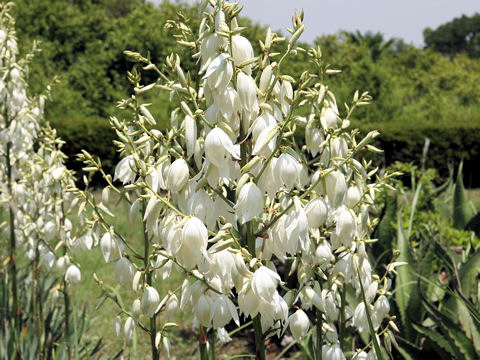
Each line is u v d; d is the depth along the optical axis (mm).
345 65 14625
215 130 1257
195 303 1363
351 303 2766
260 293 1221
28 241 2826
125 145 1581
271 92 1363
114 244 1590
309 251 1568
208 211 1346
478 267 2941
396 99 14164
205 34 1290
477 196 10695
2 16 3180
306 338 2744
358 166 1427
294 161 1299
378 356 1461
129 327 1661
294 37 1313
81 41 14031
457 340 2498
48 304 3453
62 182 2461
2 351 2717
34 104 3039
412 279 2957
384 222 3262
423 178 4363
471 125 12602
